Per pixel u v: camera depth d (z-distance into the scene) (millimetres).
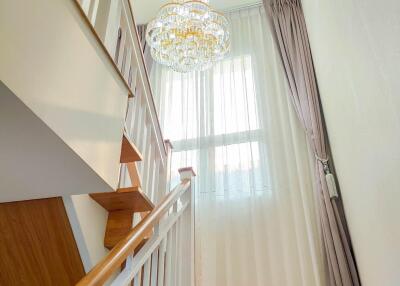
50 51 1201
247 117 3807
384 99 1403
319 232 2990
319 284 2801
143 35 4613
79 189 1548
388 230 1606
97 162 1455
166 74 4402
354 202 2402
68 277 2086
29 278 2047
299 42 3879
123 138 1998
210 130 3822
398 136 1277
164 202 2096
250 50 4238
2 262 1973
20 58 1042
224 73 4188
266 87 3932
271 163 3514
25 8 1091
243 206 3369
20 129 1147
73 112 1312
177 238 2266
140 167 2660
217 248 3211
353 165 2242
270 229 3197
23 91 1038
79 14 1436
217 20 3301
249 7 4551
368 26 1510
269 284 2975
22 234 1907
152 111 2852
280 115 3734
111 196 2225
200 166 3633
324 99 3217
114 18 1938
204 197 3467
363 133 1836
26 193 1556
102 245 2318
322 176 3111
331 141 3143
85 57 1460
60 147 1245
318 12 2893
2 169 1368
